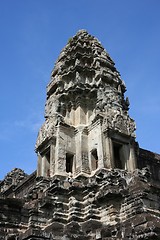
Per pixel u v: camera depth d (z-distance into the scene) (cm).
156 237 2067
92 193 2845
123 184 2767
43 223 2677
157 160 4109
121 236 2244
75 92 3631
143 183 2650
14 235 2388
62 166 3183
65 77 3875
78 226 2617
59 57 4231
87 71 3828
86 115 3572
